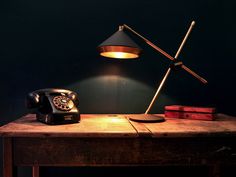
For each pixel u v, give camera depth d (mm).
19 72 1622
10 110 1629
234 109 1709
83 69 1644
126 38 1321
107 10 1638
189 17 1675
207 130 1157
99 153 1140
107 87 1657
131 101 1671
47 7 1616
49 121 1232
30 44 1619
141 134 1122
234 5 1692
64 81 1639
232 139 1173
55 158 1130
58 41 1628
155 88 1675
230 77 1706
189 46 1680
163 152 1154
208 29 1686
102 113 1660
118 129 1162
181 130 1154
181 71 1681
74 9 1626
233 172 1691
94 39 1640
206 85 1694
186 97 1689
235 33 1699
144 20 1653
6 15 1605
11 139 1116
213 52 1693
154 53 1663
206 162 1169
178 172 1700
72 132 1108
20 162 1124
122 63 1657
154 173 1693
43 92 1328
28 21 1613
